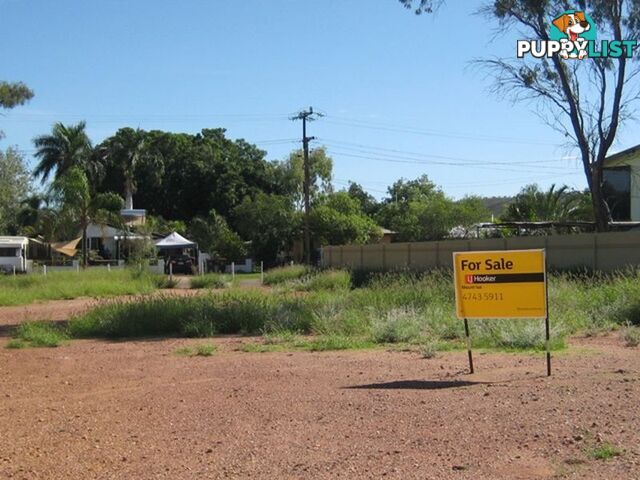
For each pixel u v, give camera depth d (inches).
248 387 364.2
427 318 591.8
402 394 330.0
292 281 1389.0
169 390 364.8
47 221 2256.4
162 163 2950.3
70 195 1920.5
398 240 2684.5
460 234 2474.2
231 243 2374.5
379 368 415.2
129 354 516.4
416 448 243.3
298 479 216.8
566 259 1087.0
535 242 1144.2
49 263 2103.8
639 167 1357.0
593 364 394.9
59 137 2623.0
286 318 646.5
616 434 246.2
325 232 2519.7
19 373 437.7
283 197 2719.0
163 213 3009.4
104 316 674.8
